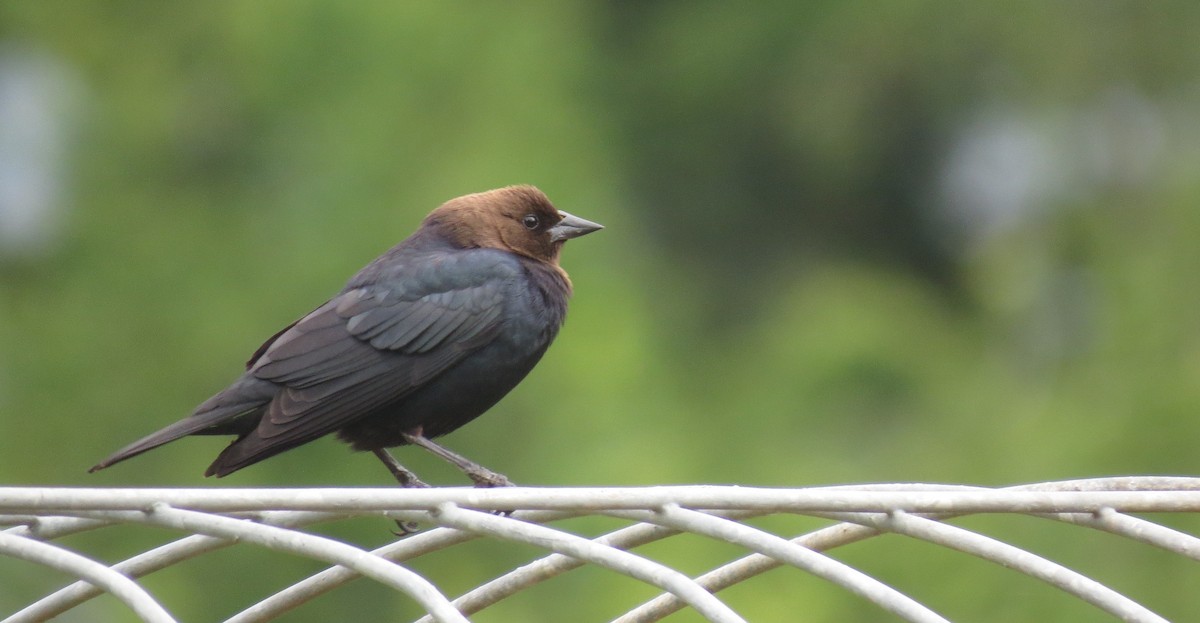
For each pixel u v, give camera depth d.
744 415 18.41
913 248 23.42
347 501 5.36
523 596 13.86
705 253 22.30
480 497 5.36
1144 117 20.66
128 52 17.38
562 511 5.78
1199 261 17.62
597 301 15.80
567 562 5.87
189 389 15.09
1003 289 20.83
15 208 17.02
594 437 14.71
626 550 5.88
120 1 17.53
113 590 5.25
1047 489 6.02
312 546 5.32
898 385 19.00
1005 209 22.58
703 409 18.41
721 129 22.31
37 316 15.83
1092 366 17.86
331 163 15.99
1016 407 18.25
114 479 14.96
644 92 22.39
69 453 15.06
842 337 19.25
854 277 21.22
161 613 5.17
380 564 5.24
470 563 14.10
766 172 22.56
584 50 20.25
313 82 16.58
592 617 13.66
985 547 5.26
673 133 22.44
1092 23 20.81
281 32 16.72
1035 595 14.39
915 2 21.70
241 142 16.62
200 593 14.20
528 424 14.65
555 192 16.56
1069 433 16.91
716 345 19.98
